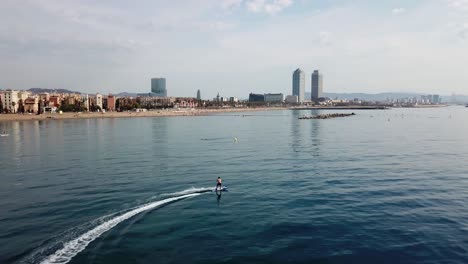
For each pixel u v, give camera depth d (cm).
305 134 15375
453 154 9200
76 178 6519
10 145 11838
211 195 5269
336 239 3622
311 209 4553
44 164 8119
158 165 7862
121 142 12625
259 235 3738
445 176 6438
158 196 5212
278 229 3894
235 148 10869
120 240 3609
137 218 4256
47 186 5912
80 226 3988
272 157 8925
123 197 5166
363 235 3712
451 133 15538
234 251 3369
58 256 3259
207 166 7706
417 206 4638
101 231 3838
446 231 3800
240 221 4147
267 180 6222
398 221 4100
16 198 5166
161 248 3428
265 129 18650
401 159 8394
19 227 3975
